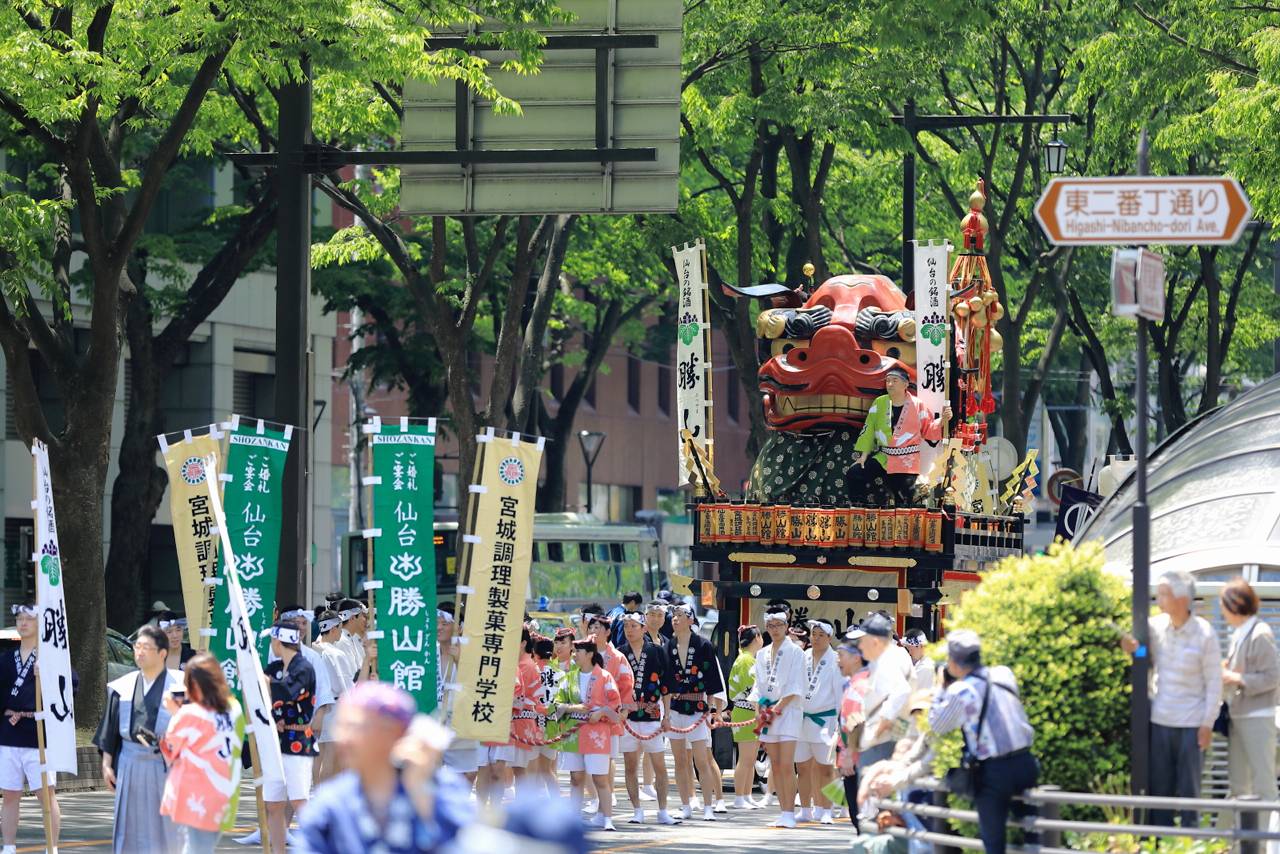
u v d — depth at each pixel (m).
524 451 54.75
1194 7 90.69
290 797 51.72
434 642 53.59
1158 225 36.47
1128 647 36.78
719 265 111.31
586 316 152.25
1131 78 94.12
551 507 158.12
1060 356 173.75
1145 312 36.53
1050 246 122.06
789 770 63.38
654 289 134.88
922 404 81.69
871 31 99.31
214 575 53.38
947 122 104.75
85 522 73.38
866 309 84.31
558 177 74.44
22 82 62.59
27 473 126.00
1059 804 35.75
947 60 108.69
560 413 156.75
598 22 73.88
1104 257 129.00
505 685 54.16
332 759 58.03
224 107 91.69
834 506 80.69
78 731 73.25
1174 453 72.94
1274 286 146.62
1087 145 118.06
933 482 80.25
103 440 73.56
